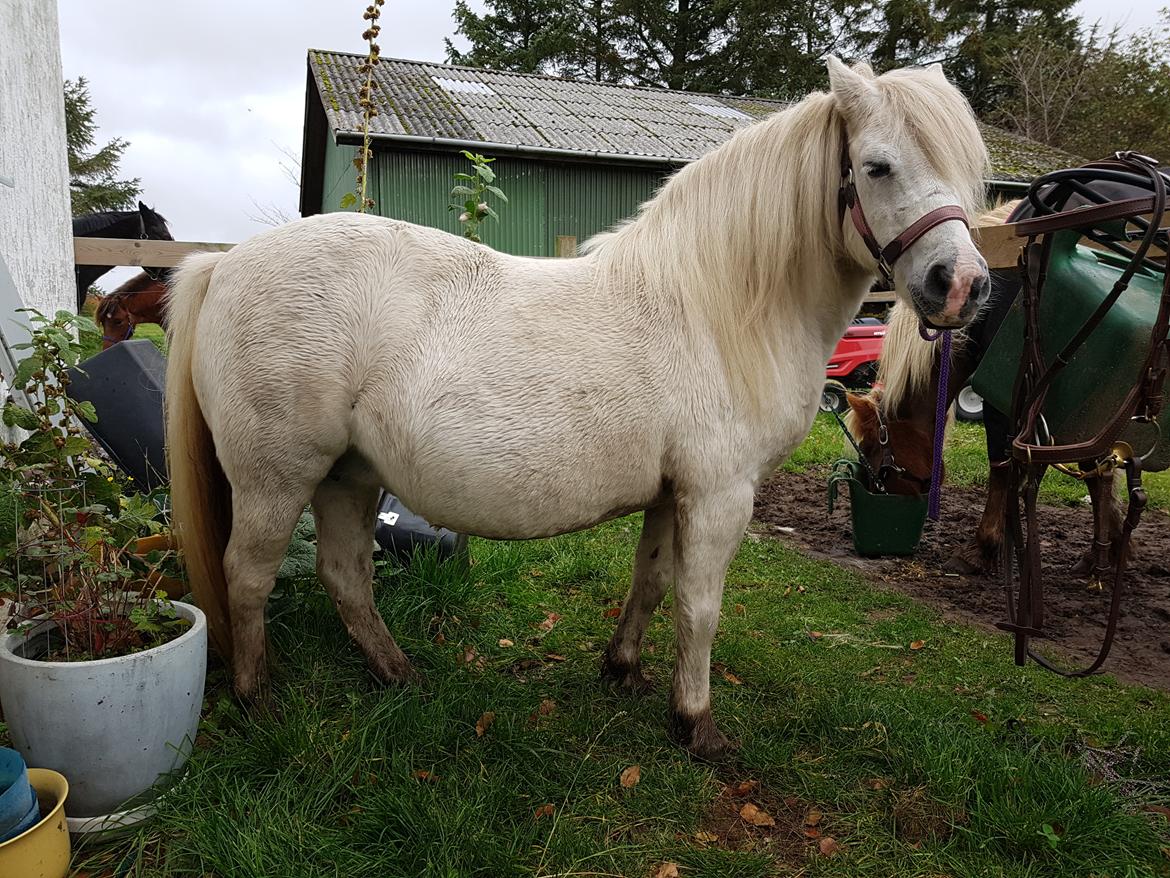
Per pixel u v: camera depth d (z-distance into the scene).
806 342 1.94
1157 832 1.80
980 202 1.84
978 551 3.72
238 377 1.78
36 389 1.74
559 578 3.29
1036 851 1.72
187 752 1.76
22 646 1.68
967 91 22.08
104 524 1.80
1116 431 1.75
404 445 1.77
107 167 24.00
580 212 10.37
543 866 1.61
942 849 1.73
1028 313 1.96
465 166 9.69
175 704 1.68
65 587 1.70
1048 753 2.10
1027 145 13.74
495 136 9.79
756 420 1.86
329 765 1.84
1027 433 1.97
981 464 6.09
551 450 1.75
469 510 1.81
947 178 1.63
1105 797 1.83
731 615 3.08
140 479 2.63
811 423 2.03
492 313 1.79
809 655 2.75
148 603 1.76
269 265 1.80
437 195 9.64
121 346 2.69
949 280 1.55
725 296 1.84
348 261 1.81
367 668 2.31
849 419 3.98
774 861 1.68
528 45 23.73
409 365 1.75
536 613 2.92
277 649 2.35
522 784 1.88
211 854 1.54
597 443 1.78
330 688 2.22
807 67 21.02
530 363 1.75
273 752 1.83
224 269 1.85
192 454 1.93
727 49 21.81
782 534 4.38
